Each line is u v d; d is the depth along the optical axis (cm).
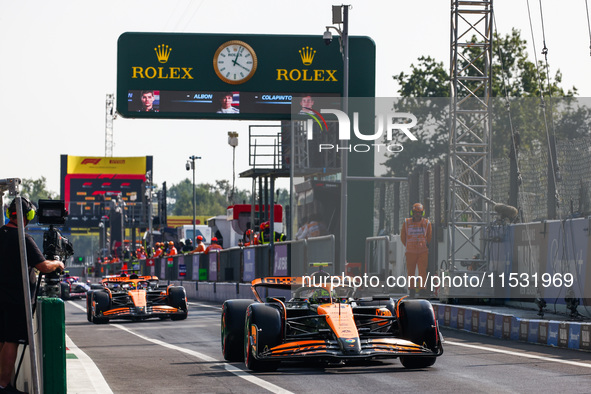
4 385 3034
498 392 3419
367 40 11350
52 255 3269
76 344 6344
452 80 10369
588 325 5197
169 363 4778
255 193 14412
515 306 8456
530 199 8969
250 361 4234
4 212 3328
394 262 9569
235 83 11112
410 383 3716
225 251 14275
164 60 11044
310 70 11200
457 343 5859
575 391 3438
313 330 4497
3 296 3045
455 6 10294
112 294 9600
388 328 4756
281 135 12550
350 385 3678
